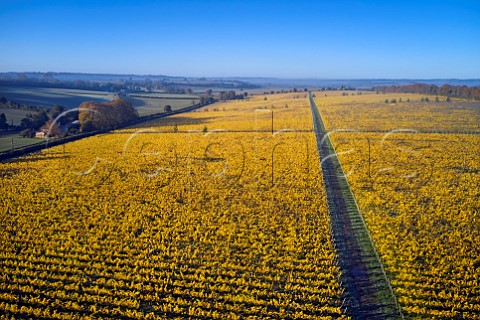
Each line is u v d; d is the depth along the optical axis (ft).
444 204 146.51
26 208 142.51
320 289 94.89
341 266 105.50
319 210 142.00
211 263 106.11
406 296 92.68
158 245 115.34
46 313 85.92
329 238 120.47
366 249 114.21
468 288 94.63
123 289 95.35
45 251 111.96
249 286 96.84
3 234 121.29
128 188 166.91
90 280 98.17
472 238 119.85
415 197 154.61
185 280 98.22
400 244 115.85
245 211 141.69
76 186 168.76
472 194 156.97
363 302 91.09
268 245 115.44
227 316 85.87
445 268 102.58
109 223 130.31
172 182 175.11
